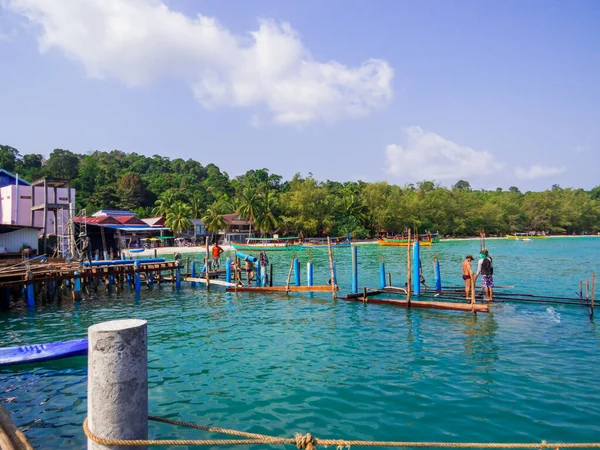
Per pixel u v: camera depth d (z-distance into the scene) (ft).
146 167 464.65
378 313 56.90
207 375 33.73
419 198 356.38
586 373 32.86
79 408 28.14
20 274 66.85
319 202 287.69
